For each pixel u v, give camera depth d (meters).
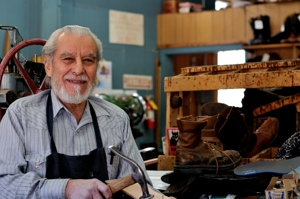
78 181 1.81
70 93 2.00
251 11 6.71
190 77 2.71
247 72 2.68
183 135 2.15
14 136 1.94
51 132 2.00
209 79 2.64
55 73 2.03
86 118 2.10
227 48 6.95
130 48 7.22
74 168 1.94
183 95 2.89
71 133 2.06
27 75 2.53
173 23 7.39
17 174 1.87
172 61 7.59
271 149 2.82
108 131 2.13
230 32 6.91
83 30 2.06
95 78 2.09
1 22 5.66
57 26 6.10
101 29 6.88
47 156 1.93
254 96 3.08
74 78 2.00
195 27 7.21
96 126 2.12
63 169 1.94
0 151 1.93
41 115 2.03
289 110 3.09
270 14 6.53
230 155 2.16
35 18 5.91
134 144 2.20
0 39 5.53
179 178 2.14
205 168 2.09
